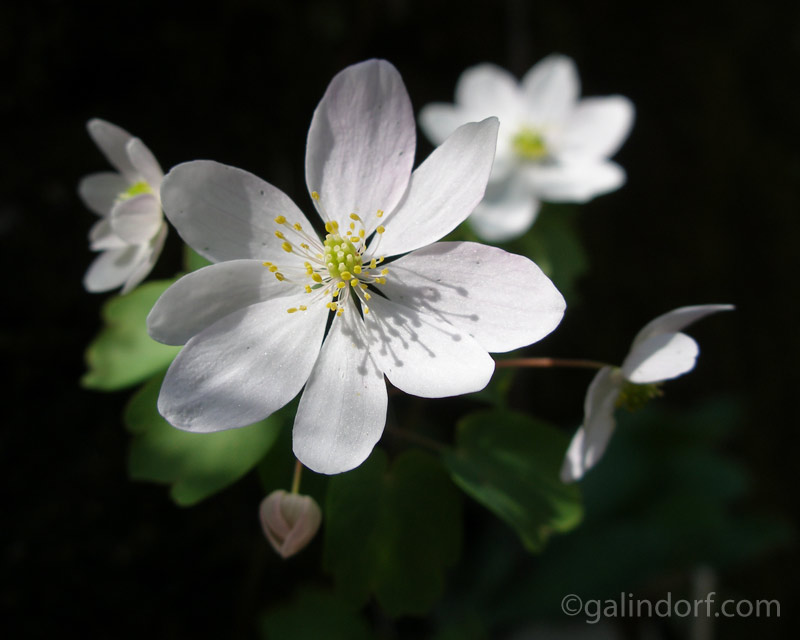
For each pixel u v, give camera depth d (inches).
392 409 4.0
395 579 2.5
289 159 4.0
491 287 2.3
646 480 4.4
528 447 2.6
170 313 2.2
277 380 2.3
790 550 5.2
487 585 4.2
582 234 5.2
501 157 4.0
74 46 3.5
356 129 2.3
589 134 4.1
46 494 3.2
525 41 4.8
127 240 2.6
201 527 3.4
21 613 3.1
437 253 2.3
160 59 3.7
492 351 2.3
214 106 3.8
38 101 3.5
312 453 2.2
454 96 4.7
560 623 4.3
